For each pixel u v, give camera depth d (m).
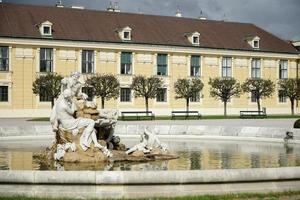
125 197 12.71
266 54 82.62
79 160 17.67
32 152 22.25
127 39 72.25
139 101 73.00
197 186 13.06
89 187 12.88
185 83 69.06
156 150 20.47
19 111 66.25
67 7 75.44
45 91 60.44
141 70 73.38
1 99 65.56
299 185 13.80
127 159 18.52
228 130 31.06
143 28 76.06
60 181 12.86
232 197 12.72
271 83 74.38
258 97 73.44
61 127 18.55
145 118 59.78
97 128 19.73
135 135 31.80
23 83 66.38
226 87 69.94
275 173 13.50
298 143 27.59
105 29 72.81
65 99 18.64
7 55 65.50
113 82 62.53
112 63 71.44
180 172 12.98
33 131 30.77
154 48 73.94
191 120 55.66
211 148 25.05
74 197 12.72
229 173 13.19
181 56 76.25
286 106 84.75
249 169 13.40
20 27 66.81
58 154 18.12
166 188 12.95
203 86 71.62
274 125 44.06
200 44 77.56
